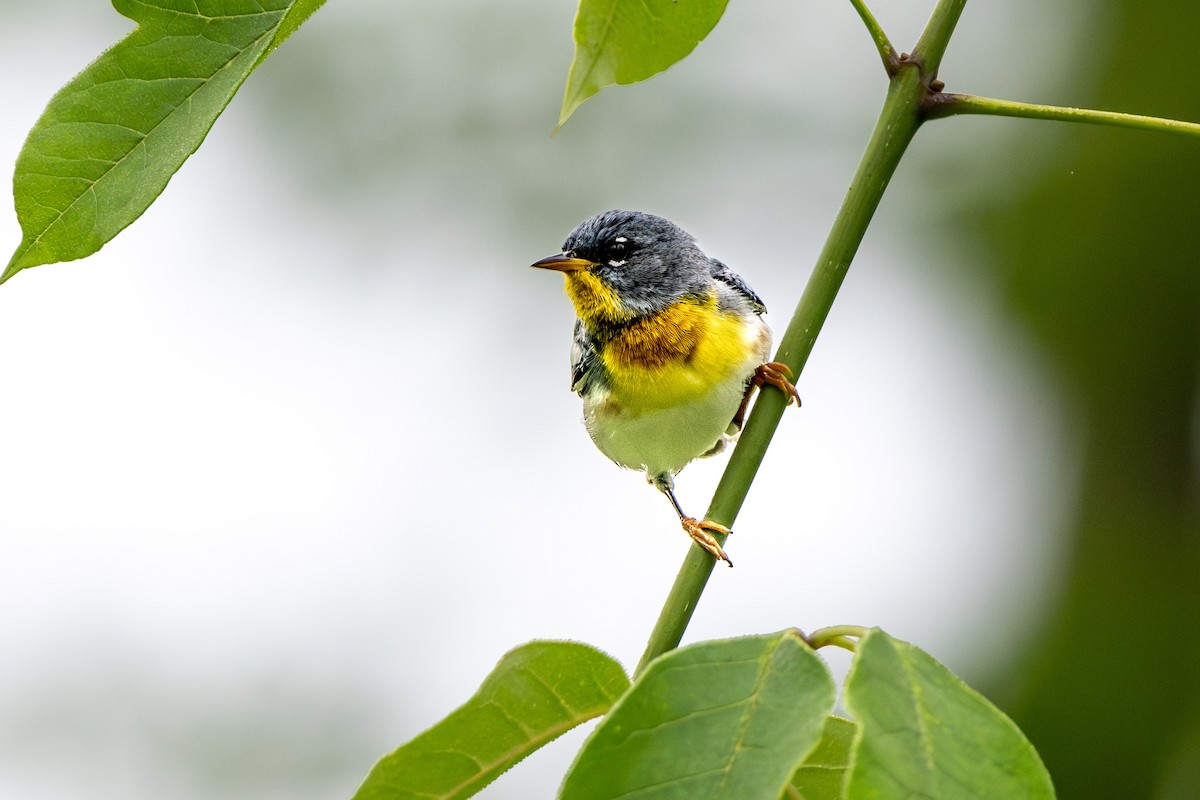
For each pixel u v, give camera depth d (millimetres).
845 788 2500
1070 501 14625
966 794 2535
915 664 2738
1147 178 14305
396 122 13930
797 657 2816
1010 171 14539
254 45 3463
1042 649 13570
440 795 3434
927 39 3912
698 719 2783
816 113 14039
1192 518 14203
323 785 11852
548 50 14203
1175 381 14484
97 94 3404
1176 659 13289
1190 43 14305
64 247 3416
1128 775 12727
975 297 14789
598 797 2732
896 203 14609
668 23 3863
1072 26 14680
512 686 3369
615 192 13781
